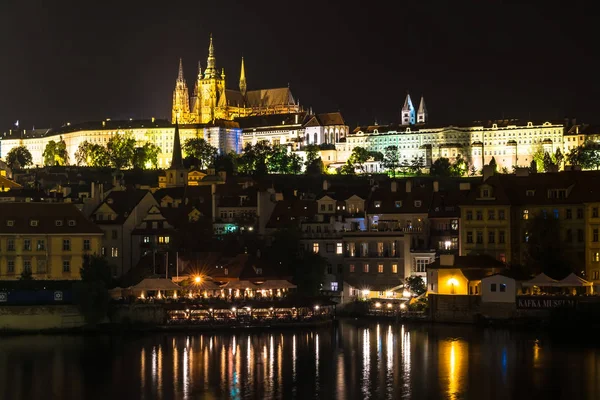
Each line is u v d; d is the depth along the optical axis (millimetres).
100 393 183375
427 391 182500
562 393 179750
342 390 183875
